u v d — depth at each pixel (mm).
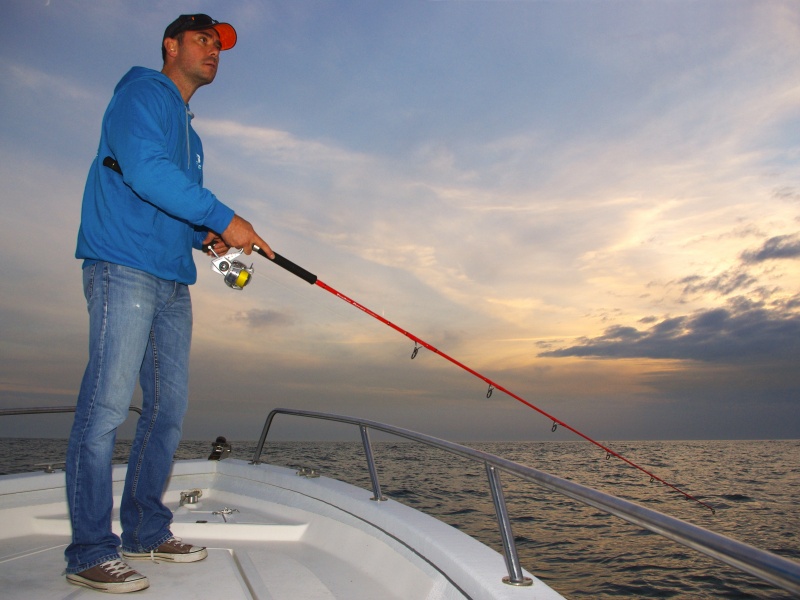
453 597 1686
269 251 2117
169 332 2139
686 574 10039
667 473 41031
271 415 3418
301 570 2137
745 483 33500
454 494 23375
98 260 1898
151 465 2137
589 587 9172
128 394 1896
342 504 2613
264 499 3008
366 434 2590
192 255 2209
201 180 2291
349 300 2867
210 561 2170
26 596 1762
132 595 1798
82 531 1801
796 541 14453
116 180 1911
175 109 2031
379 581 2035
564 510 19469
